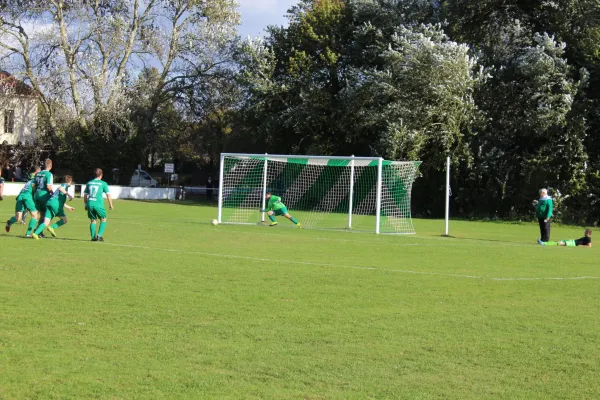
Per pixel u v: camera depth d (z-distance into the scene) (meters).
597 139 37.78
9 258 13.30
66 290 10.06
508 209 38.00
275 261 14.20
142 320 8.28
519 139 38.66
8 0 47.47
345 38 46.38
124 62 50.69
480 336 7.89
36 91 48.25
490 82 38.75
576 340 7.77
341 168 42.09
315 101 44.41
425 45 36.69
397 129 36.47
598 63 37.56
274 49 47.66
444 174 38.94
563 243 21.17
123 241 17.50
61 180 52.38
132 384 5.91
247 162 41.91
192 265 13.18
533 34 39.66
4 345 7.04
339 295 10.30
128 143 51.59
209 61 52.66
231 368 6.45
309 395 5.73
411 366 6.64
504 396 5.82
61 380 5.97
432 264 14.63
